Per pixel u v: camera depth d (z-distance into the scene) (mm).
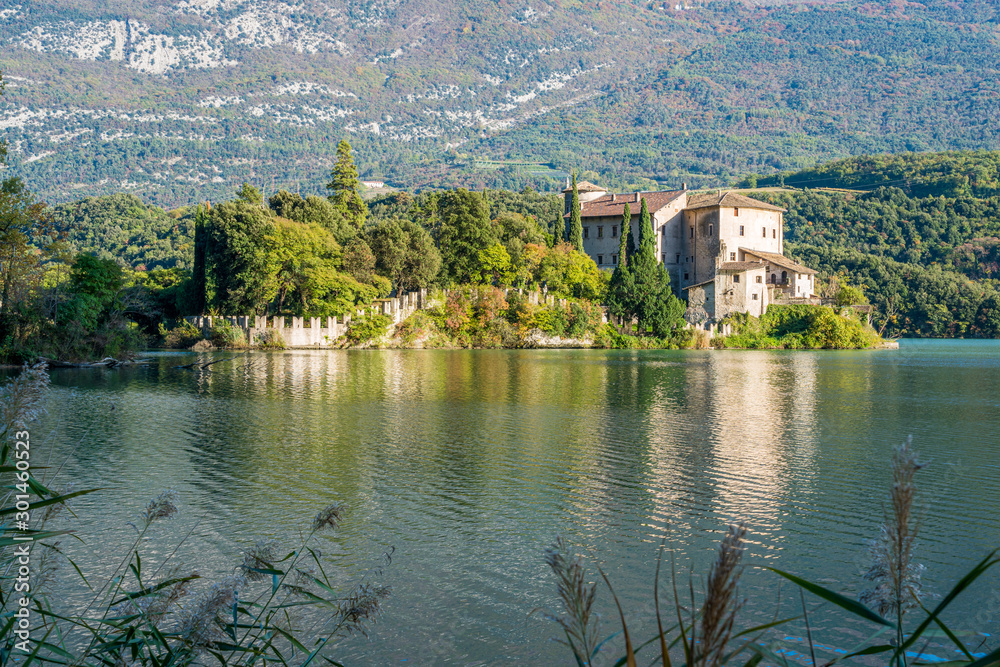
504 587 14570
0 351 64312
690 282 144875
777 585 14742
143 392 47250
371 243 116062
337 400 43906
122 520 18500
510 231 137750
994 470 25109
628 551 16734
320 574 15180
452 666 11500
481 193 126812
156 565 15445
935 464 26219
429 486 22469
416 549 16703
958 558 16219
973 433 33250
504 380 58094
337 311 106750
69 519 18469
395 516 19250
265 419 35906
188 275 132625
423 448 28531
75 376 58969
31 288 67625
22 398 6586
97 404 41000
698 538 17688
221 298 107875
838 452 28234
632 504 20578
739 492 21969
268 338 102062
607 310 124938
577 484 22781
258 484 22500
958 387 56125
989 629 12711
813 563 16000
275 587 8336
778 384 57469
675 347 122312
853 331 129250
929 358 99562
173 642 10938
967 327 189875
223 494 21266
